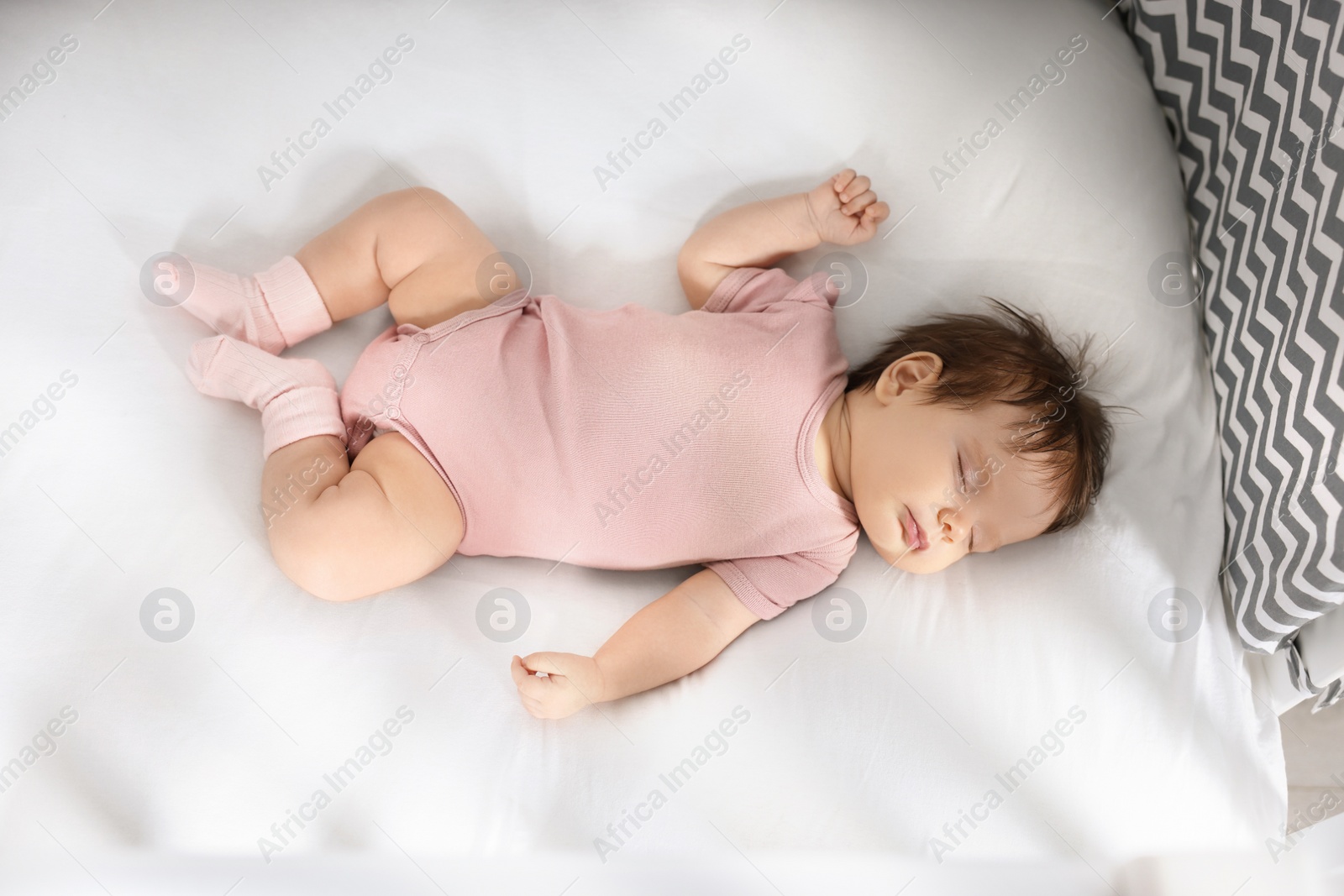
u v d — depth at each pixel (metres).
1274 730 1.35
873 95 1.56
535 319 1.40
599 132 1.54
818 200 1.46
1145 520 1.39
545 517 1.33
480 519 1.33
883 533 1.35
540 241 1.52
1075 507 1.37
